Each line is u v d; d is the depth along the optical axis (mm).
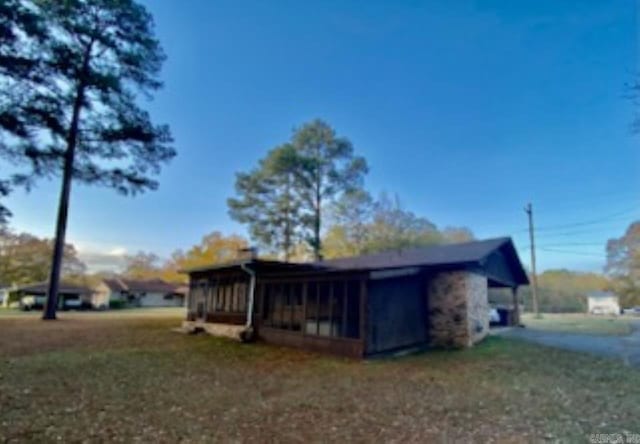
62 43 15570
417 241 31094
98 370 7594
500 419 4719
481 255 10961
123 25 17109
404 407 5297
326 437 4168
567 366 7801
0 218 15219
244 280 14578
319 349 10672
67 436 4105
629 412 4902
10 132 14641
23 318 19203
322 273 11047
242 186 26766
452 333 10828
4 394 5711
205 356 9742
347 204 29062
